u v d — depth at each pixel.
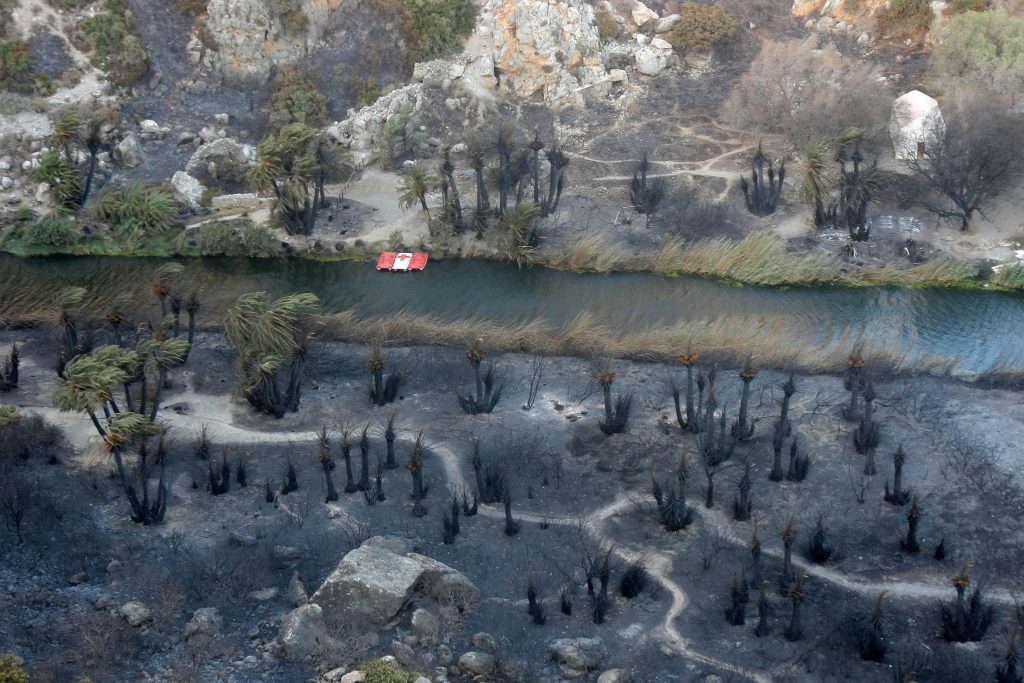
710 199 100.00
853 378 69.81
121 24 110.38
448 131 108.56
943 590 56.66
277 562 57.88
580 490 65.06
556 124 108.81
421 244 96.50
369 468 67.19
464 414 72.81
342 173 103.62
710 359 78.25
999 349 81.94
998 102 99.00
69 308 77.12
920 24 113.94
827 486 64.56
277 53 112.81
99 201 98.62
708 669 50.94
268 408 72.38
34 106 105.88
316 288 91.94
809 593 56.38
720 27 114.56
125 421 59.94
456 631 52.78
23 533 59.09
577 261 93.94
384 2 114.31
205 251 97.12
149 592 54.94
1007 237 94.56
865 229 94.38
